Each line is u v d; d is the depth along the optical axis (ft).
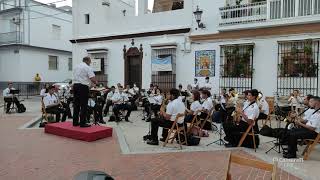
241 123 26.11
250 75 46.88
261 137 31.37
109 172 19.15
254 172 19.26
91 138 27.25
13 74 88.02
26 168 19.69
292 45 44.16
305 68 43.01
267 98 41.32
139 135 31.40
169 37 54.65
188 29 52.39
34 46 88.84
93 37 63.52
